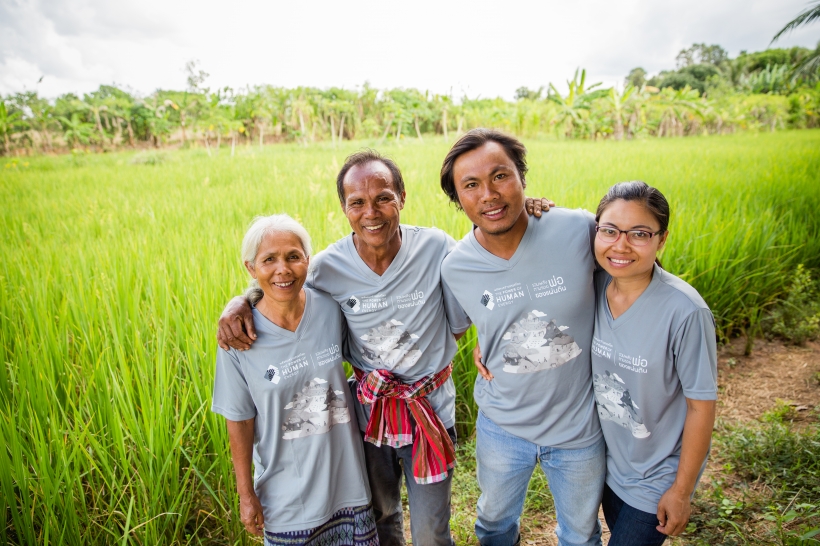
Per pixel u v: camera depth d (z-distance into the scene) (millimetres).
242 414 2131
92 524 2646
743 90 51781
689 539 2805
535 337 2146
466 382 3916
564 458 2230
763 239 6000
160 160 19719
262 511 2221
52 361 3320
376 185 2043
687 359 1866
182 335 3658
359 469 2316
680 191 8555
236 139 36188
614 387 2072
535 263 2115
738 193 7941
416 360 2320
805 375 4473
